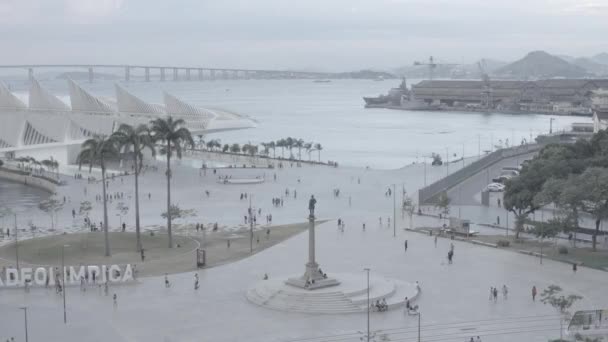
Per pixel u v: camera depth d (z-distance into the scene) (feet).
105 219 430.61
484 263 403.13
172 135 464.65
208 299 339.36
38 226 531.50
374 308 318.45
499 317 305.12
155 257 426.51
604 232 476.13
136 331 294.05
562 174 495.82
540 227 428.15
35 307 329.11
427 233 489.26
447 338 280.72
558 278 367.86
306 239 473.67
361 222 533.55
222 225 529.86
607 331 282.15
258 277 378.32
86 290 357.20
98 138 471.62
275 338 282.36
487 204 615.57
